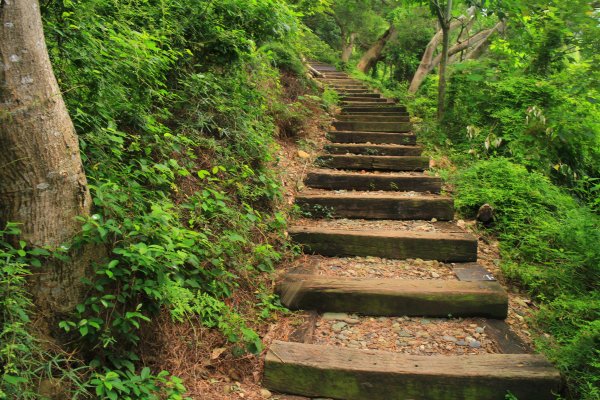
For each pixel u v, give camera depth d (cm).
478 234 413
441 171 537
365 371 237
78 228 208
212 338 263
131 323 217
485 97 642
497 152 569
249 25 436
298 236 382
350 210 443
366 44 2006
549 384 231
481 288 309
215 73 423
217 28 398
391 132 684
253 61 492
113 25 304
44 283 198
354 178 500
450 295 302
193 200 313
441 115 704
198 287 265
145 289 211
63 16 259
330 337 280
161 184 302
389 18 1812
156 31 330
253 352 257
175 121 369
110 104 288
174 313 231
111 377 190
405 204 439
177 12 386
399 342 275
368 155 583
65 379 192
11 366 170
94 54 270
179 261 225
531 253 371
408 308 303
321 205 443
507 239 399
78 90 265
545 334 287
